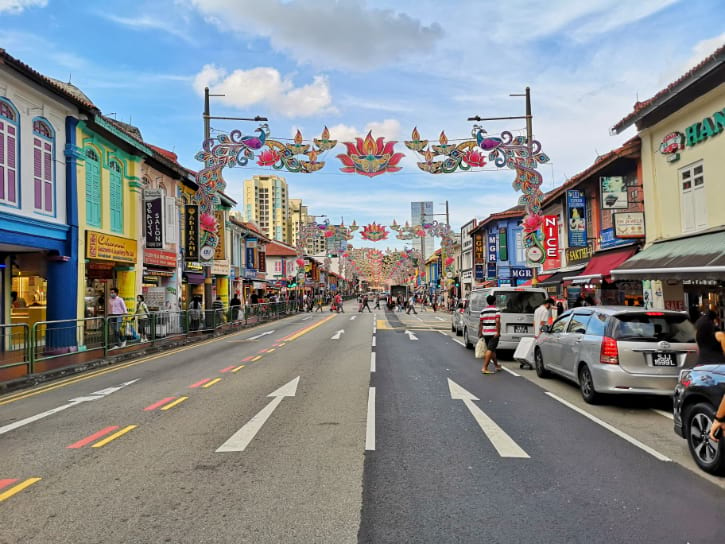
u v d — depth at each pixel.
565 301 21.38
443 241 40.62
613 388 7.71
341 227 41.25
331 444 6.10
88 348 13.77
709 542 3.68
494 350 11.59
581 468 5.28
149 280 21.97
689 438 5.39
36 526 3.99
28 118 14.23
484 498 4.50
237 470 5.21
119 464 5.44
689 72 11.97
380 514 4.17
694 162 13.41
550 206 25.33
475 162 19.59
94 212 17.55
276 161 19.44
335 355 14.92
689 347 7.66
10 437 6.62
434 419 7.32
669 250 13.40
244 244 41.22
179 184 25.53
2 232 13.23
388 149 19.31
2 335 10.23
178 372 12.02
